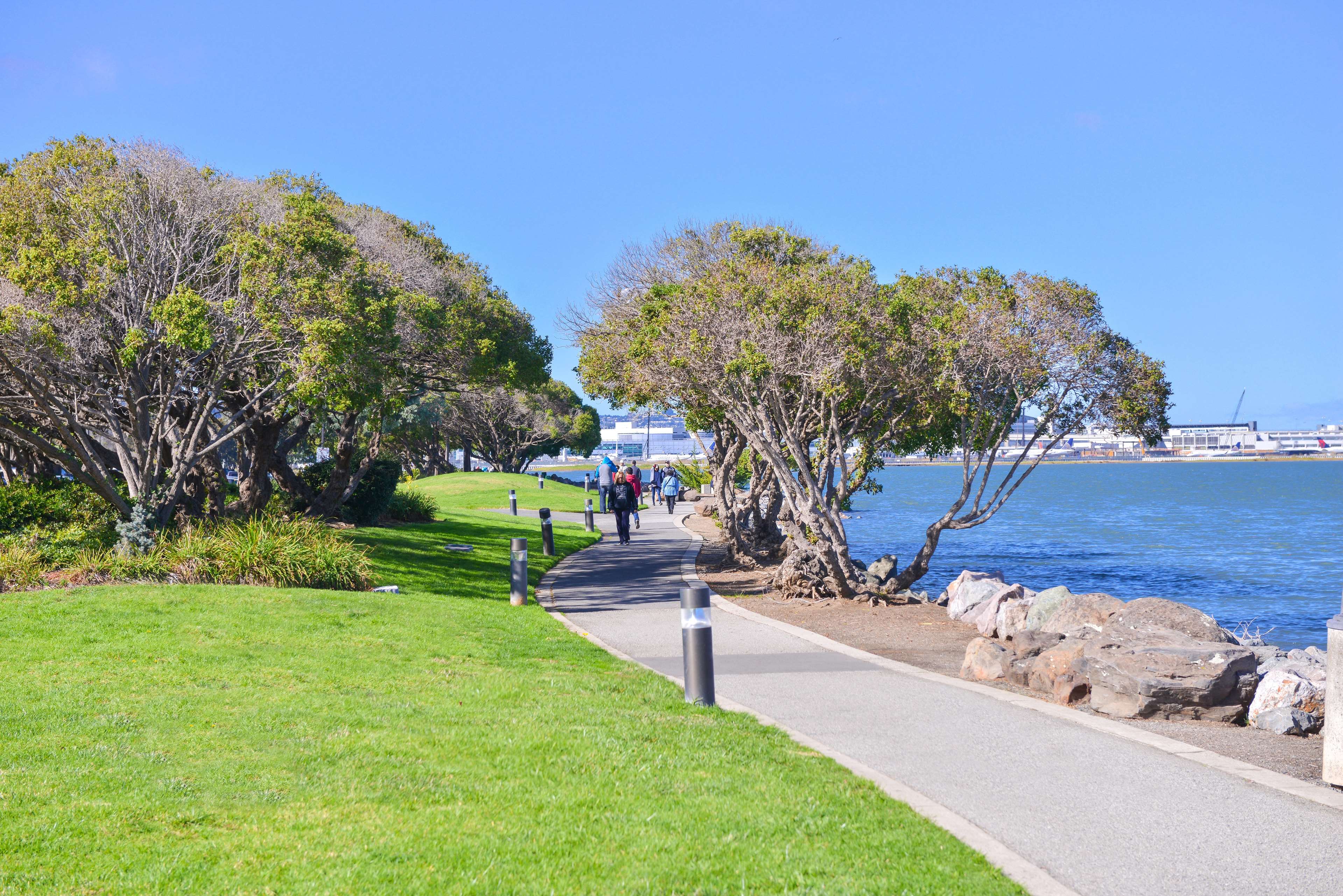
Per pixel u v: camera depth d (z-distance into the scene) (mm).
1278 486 114812
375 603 13727
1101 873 5195
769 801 6160
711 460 26719
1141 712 8969
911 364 16844
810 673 10852
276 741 7273
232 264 17016
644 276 24375
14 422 17391
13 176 16781
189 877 4809
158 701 8375
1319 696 8664
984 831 5805
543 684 9703
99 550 16188
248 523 18781
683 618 9156
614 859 5133
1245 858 5402
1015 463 17141
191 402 19031
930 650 13016
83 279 15867
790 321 16297
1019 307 16188
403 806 5922
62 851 5102
